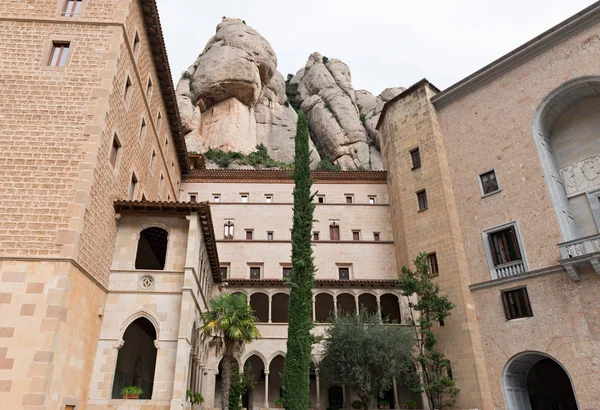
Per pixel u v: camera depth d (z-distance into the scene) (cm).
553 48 2766
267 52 7044
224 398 1947
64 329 1450
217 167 5166
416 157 3372
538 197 2619
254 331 2089
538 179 2647
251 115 6462
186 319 1788
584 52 2609
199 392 2373
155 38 2419
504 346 2525
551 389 3091
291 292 2155
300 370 1955
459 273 2783
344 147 6819
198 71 6444
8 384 1316
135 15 2144
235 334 1967
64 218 1566
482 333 2645
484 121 3041
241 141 5934
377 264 3706
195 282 1995
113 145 1958
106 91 1800
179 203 1962
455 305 2725
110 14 1972
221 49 6538
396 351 2464
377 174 4084
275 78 7419
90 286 1672
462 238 2948
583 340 2228
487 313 2656
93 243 1697
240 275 3647
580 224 2606
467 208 2978
